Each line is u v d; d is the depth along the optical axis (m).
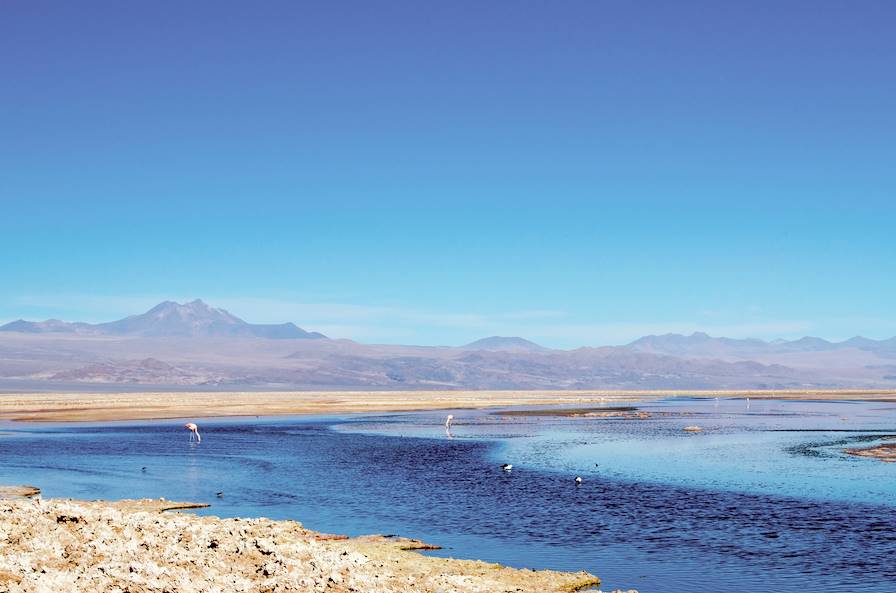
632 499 48.81
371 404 194.12
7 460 71.00
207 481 57.50
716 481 55.62
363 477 59.22
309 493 51.88
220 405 183.75
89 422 123.50
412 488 53.69
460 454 75.06
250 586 25.81
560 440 89.69
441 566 32.44
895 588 30.38
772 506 46.12
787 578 31.64
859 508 45.38
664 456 71.56
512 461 68.81
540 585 30.08
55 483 56.59
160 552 28.92
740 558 34.59
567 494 50.81
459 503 47.91
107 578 24.69
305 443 87.62
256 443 87.62
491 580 30.38
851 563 33.75
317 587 26.30
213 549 30.34
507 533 39.59
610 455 72.88
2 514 32.06
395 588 27.41
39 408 159.88
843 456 70.31
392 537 38.62
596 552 35.81
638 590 30.14
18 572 24.95
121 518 34.22
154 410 157.88
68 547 28.52
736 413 152.38
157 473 61.97
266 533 35.03
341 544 36.41
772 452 74.38
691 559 34.50
